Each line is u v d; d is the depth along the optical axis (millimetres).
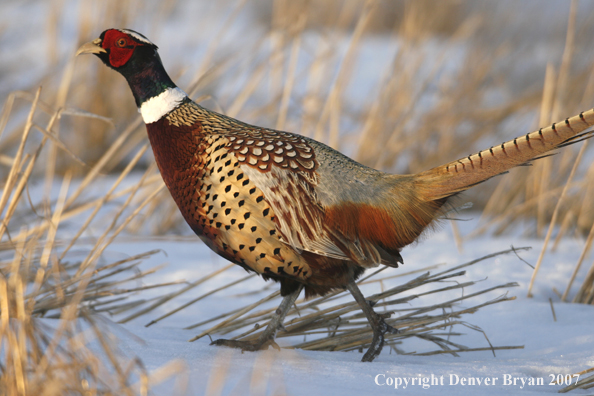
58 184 18328
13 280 7047
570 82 17328
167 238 11266
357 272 8305
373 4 16516
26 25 26266
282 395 5652
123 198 16828
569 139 7492
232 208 7879
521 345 8852
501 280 11750
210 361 6965
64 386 5363
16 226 12812
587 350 8344
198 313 10445
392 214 7953
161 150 8555
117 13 19859
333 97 16453
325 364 7121
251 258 8062
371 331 8758
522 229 16484
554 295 11258
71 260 11594
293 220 7785
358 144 17609
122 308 9969
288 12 18172
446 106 18734
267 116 18359
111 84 20359
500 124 19062
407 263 12922
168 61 24062
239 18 35125
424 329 8805
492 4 27531
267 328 8172
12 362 5441
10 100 10008
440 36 25703
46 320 7992
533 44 26391
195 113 8500
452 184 7879
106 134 20188
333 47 18938
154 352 7203
